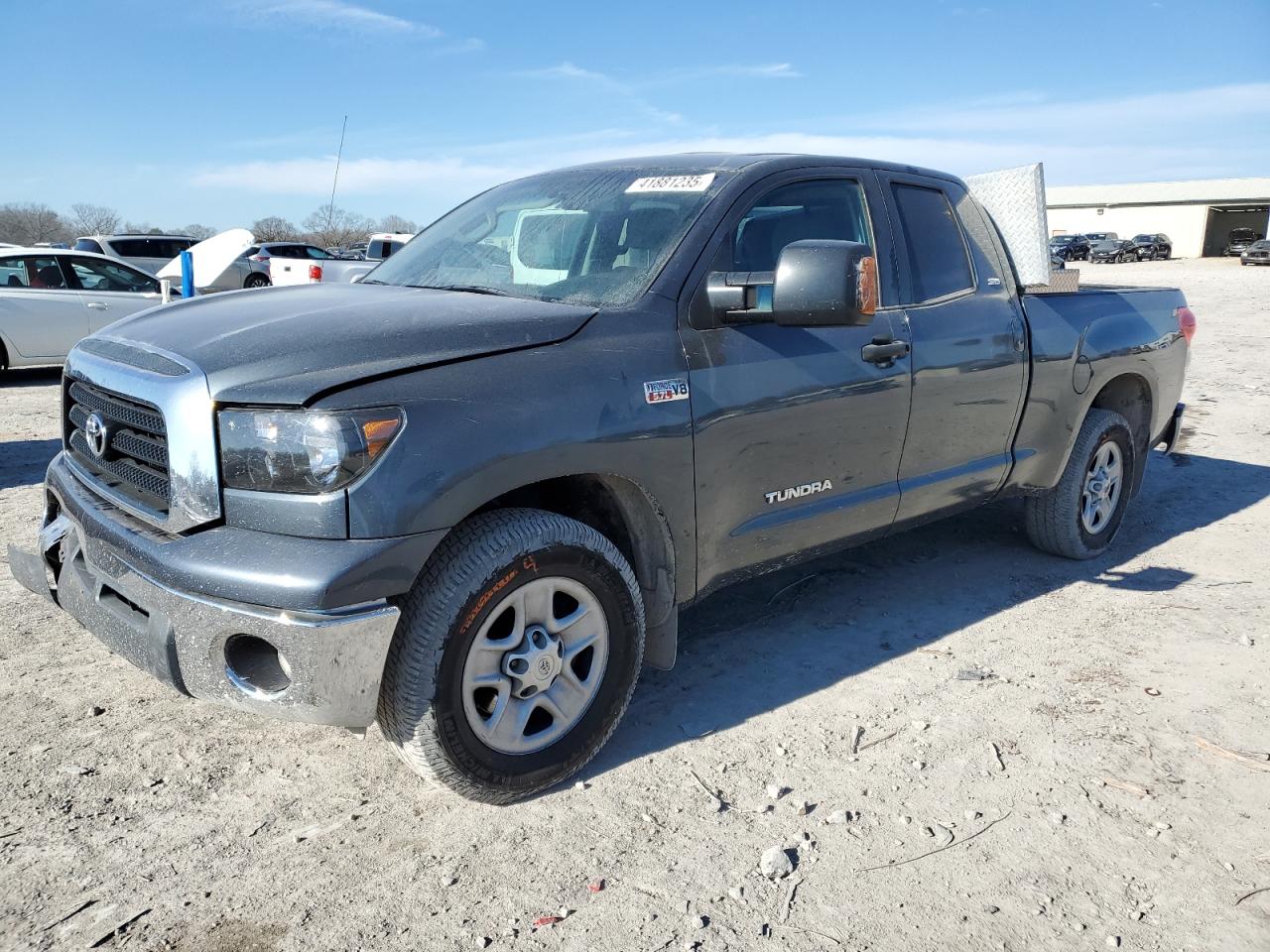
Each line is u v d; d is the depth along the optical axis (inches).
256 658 99.1
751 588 178.7
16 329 442.0
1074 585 183.2
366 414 94.9
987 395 163.2
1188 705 135.8
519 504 119.8
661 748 123.7
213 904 93.9
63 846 101.6
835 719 131.2
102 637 108.1
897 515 154.3
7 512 218.4
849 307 113.0
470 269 140.4
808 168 143.6
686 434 119.0
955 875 99.7
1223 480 264.2
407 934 90.5
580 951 88.7
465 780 105.6
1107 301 193.9
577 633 113.7
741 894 96.5
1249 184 2497.5
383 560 94.3
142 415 105.6
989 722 130.6
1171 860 102.4
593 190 144.2
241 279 793.6
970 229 169.2
